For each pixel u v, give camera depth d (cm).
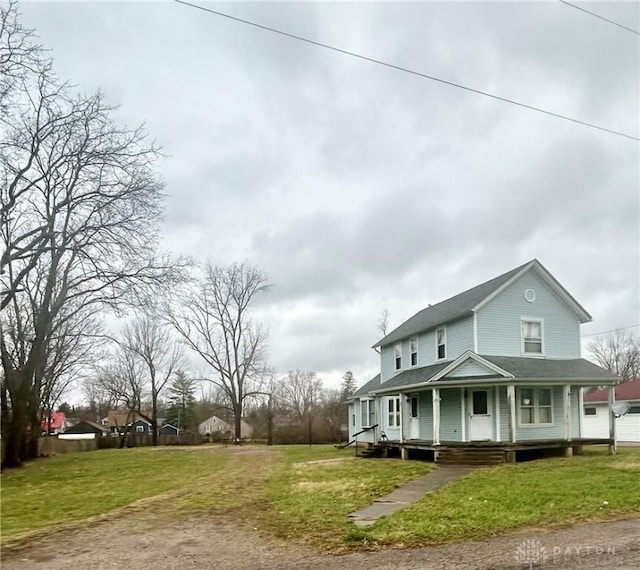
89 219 2622
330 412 6003
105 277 2675
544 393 2234
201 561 802
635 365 6694
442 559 752
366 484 1561
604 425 3362
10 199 2425
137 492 1648
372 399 3259
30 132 2423
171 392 7156
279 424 5931
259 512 1184
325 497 1355
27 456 3228
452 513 1055
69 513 1297
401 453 2314
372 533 930
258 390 5659
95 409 9381
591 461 1802
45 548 905
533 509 1048
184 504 1319
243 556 824
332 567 744
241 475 1977
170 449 4134
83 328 4653
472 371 2128
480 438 2175
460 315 2297
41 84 2327
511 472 1609
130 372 5812
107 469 2495
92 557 837
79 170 2581
